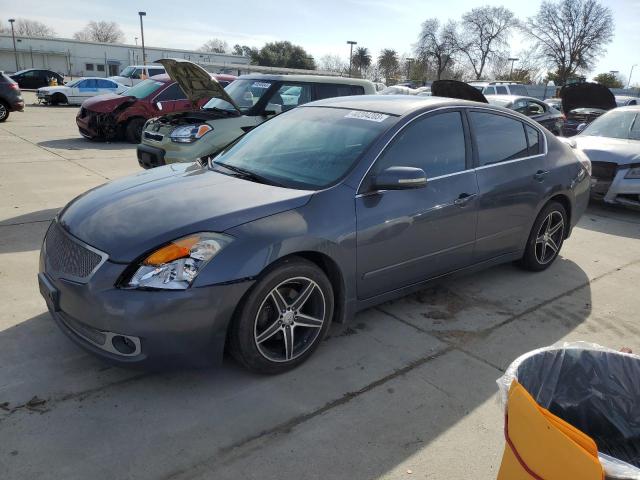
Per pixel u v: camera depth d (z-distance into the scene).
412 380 3.12
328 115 4.02
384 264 3.47
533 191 4.50
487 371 3.26
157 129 6.74
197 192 3.22
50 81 33.47
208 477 2.31
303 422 2.70
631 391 1.97
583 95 12.55
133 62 71.44
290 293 3.08
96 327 2.67
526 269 4.95
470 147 4.05
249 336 2.87
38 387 2.87
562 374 1.99
